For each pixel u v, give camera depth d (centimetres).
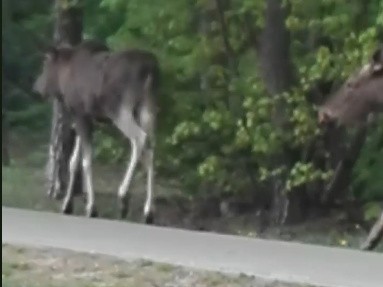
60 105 1811
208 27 1692
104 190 1906
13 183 2028
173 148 1709
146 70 1625
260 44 1641
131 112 1622
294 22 1594
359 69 1497
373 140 1689
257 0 1633
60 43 1867
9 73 2767
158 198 1792
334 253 1295
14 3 2752
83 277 1150
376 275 1159
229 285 1114
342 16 1592
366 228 1644
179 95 1702
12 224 1472
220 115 1634
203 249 1300
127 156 1812
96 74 1645
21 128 2736
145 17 1727
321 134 1617
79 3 1862
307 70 1599
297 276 1149
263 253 1281
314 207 1683
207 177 1675
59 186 1858
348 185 1675
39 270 1184
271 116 1616
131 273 1169
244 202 1727
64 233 1402
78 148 1680
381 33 1591
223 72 1683
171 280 1137
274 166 1650
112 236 1386
